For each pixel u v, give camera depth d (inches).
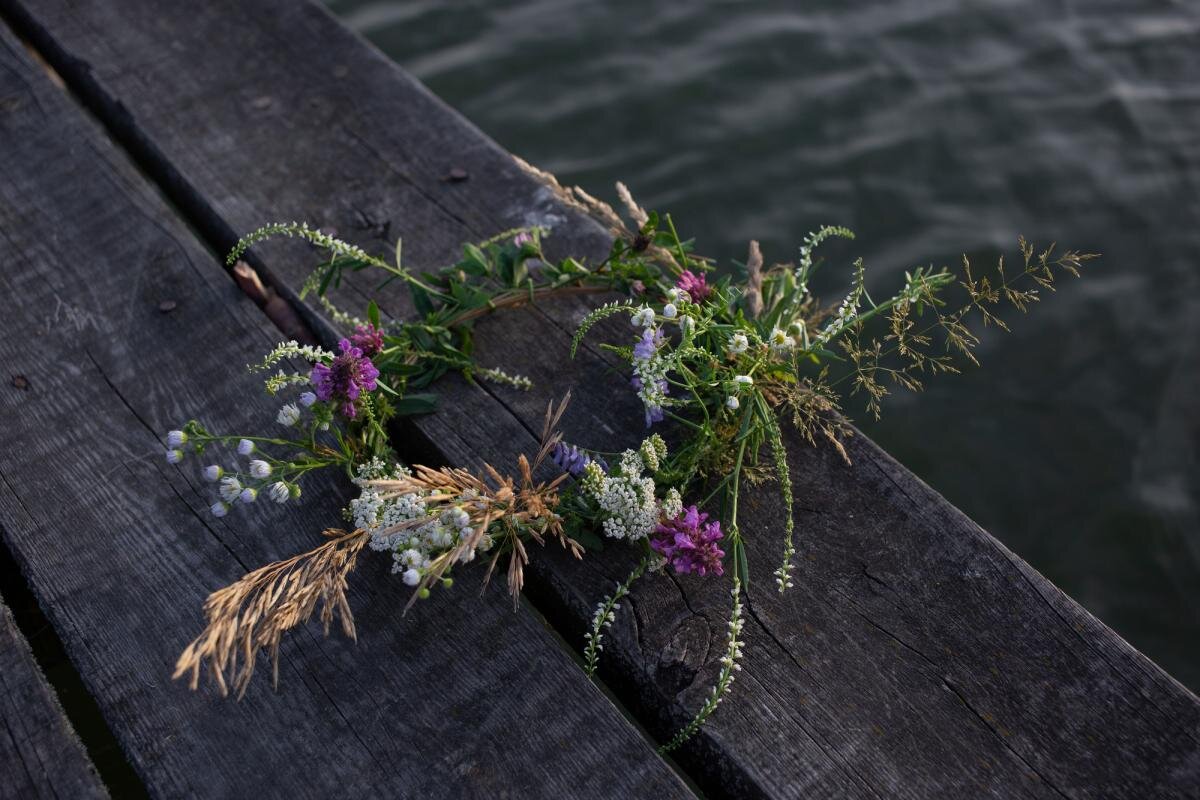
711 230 178.4
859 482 83.0
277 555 81.2
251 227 107.4
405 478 72.6
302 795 68.8
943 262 174.1
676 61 209.3
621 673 76.2
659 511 75.7
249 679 73.9
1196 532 147.2
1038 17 220.8
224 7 134.8
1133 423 157.6
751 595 76.6
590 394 90.2
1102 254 175.3
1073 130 194.7
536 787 68.6
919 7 222.2
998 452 155.6
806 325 93.4
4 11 140.6
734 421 83.7
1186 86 203.5
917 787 67.4
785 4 223.1
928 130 194.2
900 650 73.5
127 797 104.1
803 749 69.2
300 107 120.9
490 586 78.8
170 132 118.6
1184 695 70.6
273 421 90.4
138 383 94.1
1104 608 140.9
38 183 114.0
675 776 68.6
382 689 73.4
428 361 92.0
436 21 221.3
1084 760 68.2
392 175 112.4
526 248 94.3
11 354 97.1
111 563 81.3
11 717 73.3
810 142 192.5
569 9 223.5
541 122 197.6
